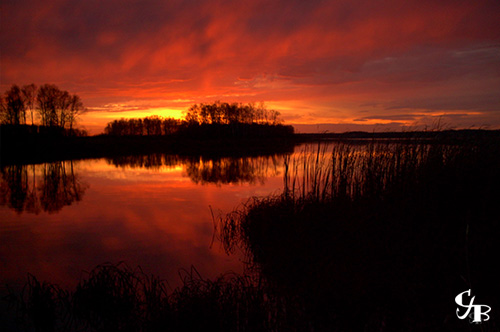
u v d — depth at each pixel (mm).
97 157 31297
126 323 3816
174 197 11492
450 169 6137
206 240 6840
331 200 7297
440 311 3770
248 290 4238
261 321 3771
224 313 3822
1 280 5000
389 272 4426
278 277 4844
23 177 17312
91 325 3852
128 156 32500
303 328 3668
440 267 4371
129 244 6645
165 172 19016
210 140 51406
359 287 4145
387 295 4109
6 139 32562
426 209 5637
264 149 40219
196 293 4113
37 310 4051
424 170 6512
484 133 6828
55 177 17281
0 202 10984
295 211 7098
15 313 4098
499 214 5145
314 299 4070
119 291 4281
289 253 5332
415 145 7410
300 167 19156
